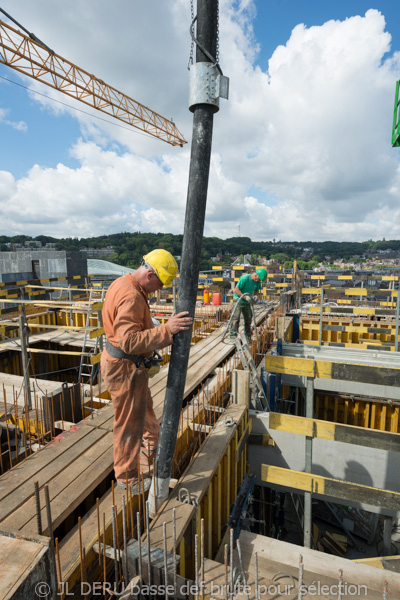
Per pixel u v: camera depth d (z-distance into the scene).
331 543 7.05
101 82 30.27
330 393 8.42
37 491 1.26
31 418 4.34
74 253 24.30
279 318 8.15
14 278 23.16
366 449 4.44
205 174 1.97
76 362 10.97
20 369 9.48
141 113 36.22
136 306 2.20
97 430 3.52
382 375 3.97
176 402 2.23
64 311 10.90
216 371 6.10
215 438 3.57
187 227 2.03
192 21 1.91
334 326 11.91
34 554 1.09
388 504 3.41
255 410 5.01
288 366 4.36
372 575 2.67
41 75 26.88
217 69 1.88
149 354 2.48
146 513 2.36
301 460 4.68
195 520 2.56
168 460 2.35
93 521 2.43
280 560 2.83
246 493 4.15
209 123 1.94
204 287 17.00
